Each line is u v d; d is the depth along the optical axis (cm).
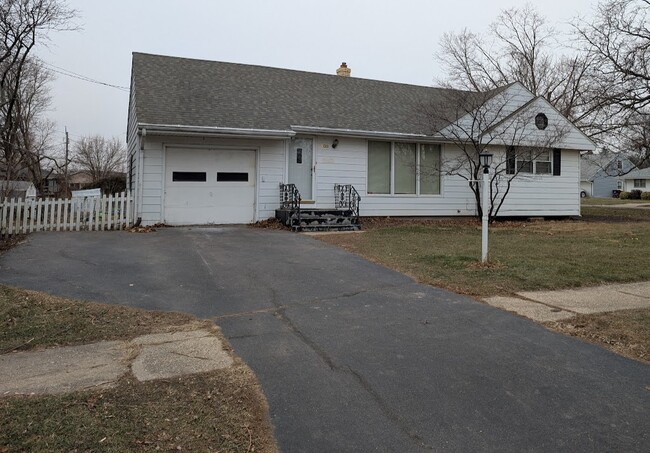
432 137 1553
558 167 1823
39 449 256
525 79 3122
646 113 2100
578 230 1414
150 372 366
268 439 275
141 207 1244
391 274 728
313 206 1463
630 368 387
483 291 631
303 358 399
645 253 938
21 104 2784
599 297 614
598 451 266
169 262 781
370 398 329
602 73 2220
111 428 280
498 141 1638
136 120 1245
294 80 1709
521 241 1116
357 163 1527
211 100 1385
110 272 699
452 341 446
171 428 283
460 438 279
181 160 1291
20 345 421
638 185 6191
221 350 415
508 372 376
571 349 429
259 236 1112
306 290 630
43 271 690
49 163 4041
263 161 1381
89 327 469
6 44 1700
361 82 1859
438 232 1277
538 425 295
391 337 455
